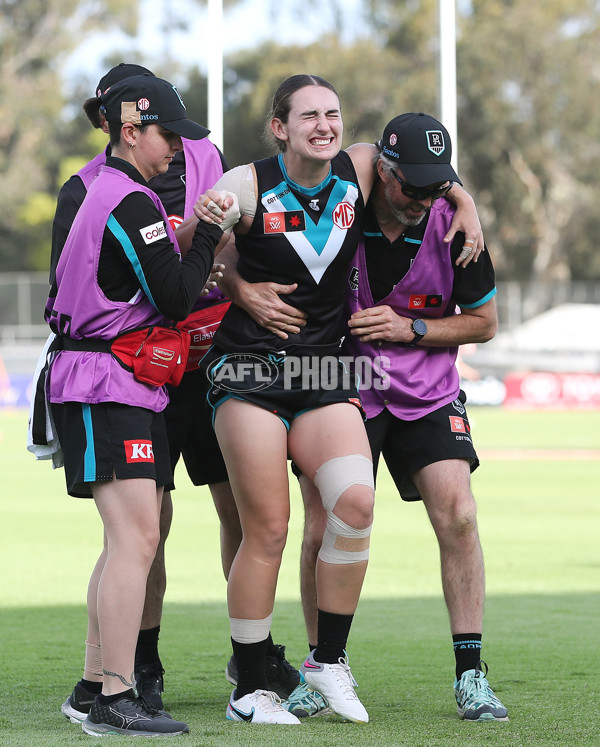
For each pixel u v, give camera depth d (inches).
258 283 621.9
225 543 731.4
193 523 1635.1
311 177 613.3
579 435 3353.8
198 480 724.7
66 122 6914.4
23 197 6633.9
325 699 616.7
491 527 1592.0
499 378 4739.2
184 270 589.3
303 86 603.2
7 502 1899.6
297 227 613.9
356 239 628.1
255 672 621.6
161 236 590.2
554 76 6240.2
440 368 680.4
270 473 613.9
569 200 6520.7
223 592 1099.3
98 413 589.0
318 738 555.2
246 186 613.3
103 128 687.1
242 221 617.0
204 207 601.9
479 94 6171.3
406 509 1815.9
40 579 1170.0
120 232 584.4
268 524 617.0
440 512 652.1
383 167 621.6
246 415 617.0
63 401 591.5
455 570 646.5
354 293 667.4
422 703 663.1
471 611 639.1
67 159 6781.5
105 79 681.0
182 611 999.0
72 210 668.7
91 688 611.8
